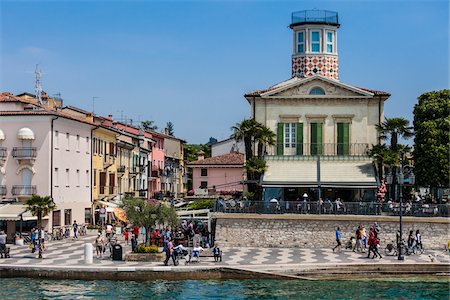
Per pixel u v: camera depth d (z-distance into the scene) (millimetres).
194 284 44062
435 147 66625
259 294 41250
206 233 58625
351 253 54156
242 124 66812
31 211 57406
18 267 45688
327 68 76750
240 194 80312
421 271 48062
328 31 77125
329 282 45531
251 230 58219
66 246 57969
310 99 68625
